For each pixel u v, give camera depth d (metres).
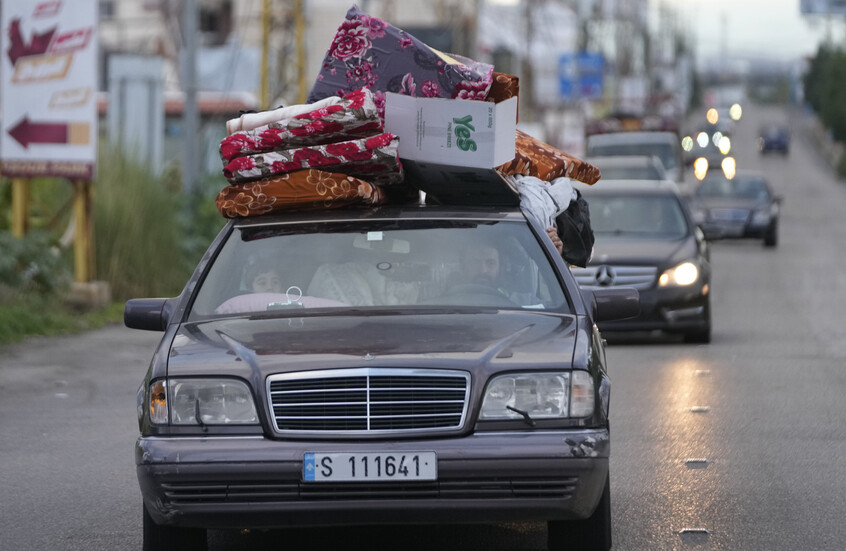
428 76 17.33
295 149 16.28
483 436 13.54
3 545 16.28
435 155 16.64
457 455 13.38
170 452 13.58
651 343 37.56
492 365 13.74
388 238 16.41
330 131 16.19
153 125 75.38
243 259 16.25
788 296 51.97
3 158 43.31
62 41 42.62
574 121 180.50
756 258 73.00
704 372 31.02
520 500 13.51
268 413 13.62
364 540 16.33
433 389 13.61
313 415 13.61
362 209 16.84
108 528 17.12
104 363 33.84
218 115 91.75
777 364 32.41
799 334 39.25
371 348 13.95
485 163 16.44
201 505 13.55
